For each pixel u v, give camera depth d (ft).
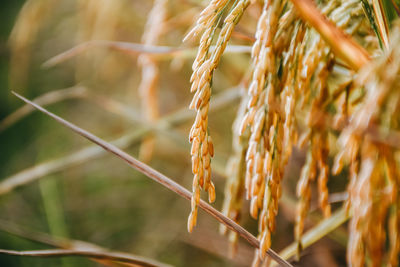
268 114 1.15
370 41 1.34
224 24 1.17
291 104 1.20
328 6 1.30
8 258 2.94
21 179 2.42
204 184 1.17
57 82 4.98
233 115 3.18
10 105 4.83
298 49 1.22
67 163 2.39
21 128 4.69
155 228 3.40
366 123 1.05
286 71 1.19
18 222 3.37
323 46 1.22
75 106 4.86
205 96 1.16
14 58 3.64
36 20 2.92
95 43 1.66
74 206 3.65
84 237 3.41
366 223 1.10
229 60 2.40
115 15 2.79
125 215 3.59
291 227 2.48
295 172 2.30
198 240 2.64
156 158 3.56
